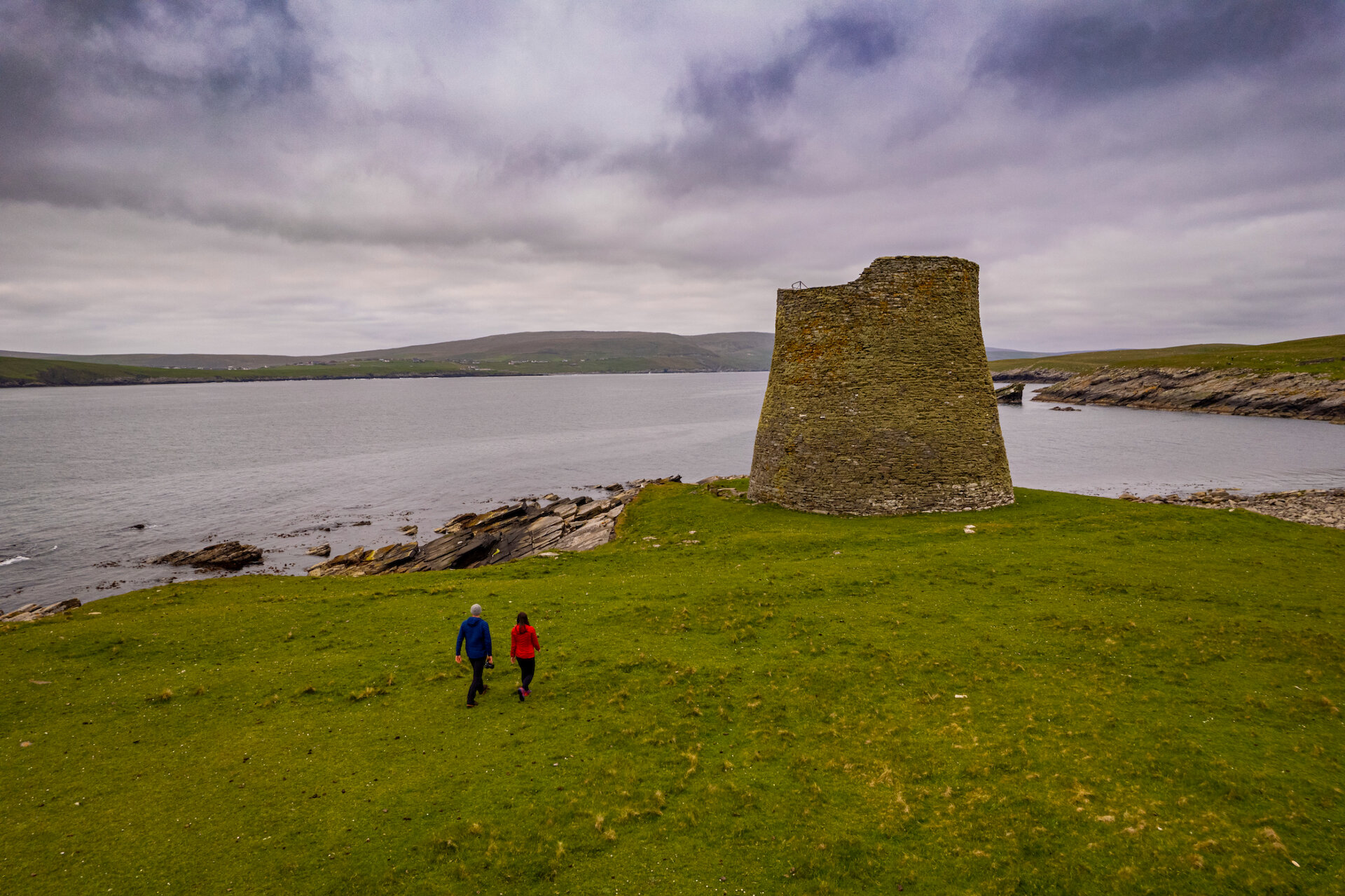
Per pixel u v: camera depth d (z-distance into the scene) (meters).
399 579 30.44
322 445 125.25
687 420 166.25
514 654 17.91
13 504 74.31
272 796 14.39
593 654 20.56
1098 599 23.31
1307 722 15.63
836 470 37.50
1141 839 12.28
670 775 14.86
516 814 13.68
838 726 16.53
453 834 13.08
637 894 11.81
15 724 17.53
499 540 46.22
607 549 34.00
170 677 20.08
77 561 53.22
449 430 150.00
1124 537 30.16
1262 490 70.19
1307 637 19.44
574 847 12.83
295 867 12.41
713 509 40.62
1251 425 130.88
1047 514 35.38
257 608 25.89
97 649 22.12
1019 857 12.15
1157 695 17.11
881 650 20.16
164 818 13.76
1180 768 14.12
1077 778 14.05
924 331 37.28
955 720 16.48
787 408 39.91
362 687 19.06
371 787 14.62
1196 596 22.98
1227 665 18.39
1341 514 52.66
